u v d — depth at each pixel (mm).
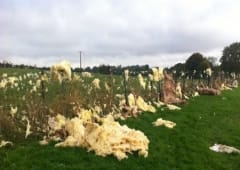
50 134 22594
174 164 21859
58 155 19875
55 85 40312
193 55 87438
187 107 39344
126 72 34844
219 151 25859
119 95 34750
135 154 21547
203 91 52438
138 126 27531
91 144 21000
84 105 27281
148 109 33969
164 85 42281
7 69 77188
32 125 23359
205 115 36188
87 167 19047
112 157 20516
